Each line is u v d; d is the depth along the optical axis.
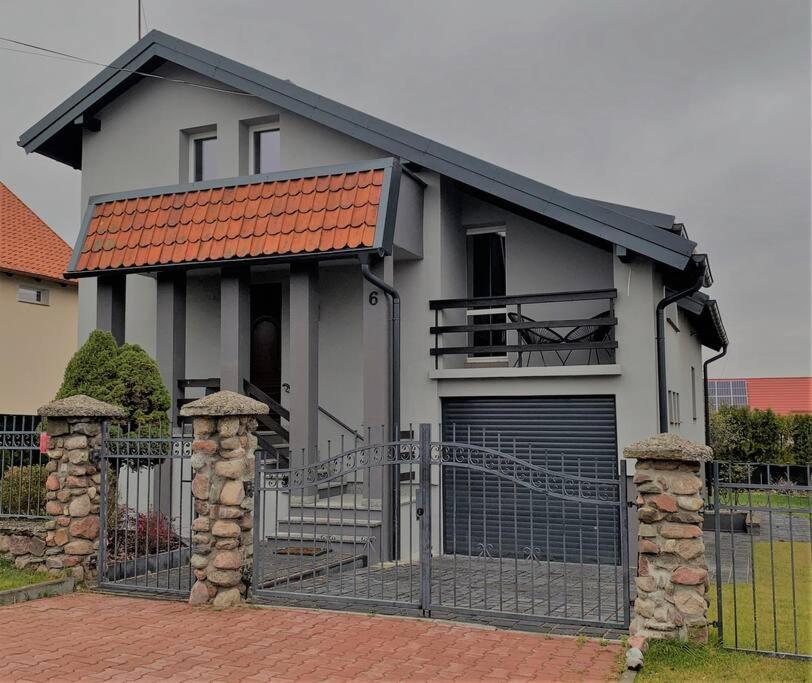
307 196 10.75
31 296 20.61
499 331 12.66
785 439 21.41
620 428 10.70
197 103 13.30
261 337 13.30
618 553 10.54
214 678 5.61
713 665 5.75
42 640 6.60
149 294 13.45
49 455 8.85
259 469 8.23
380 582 8.63
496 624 6.95
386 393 10.66
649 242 10.25
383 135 11.59
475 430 11.58
